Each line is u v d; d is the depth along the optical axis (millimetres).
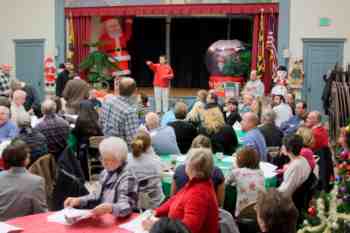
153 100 12773
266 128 5809
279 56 11508
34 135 4863
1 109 5852
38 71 13547
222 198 3996
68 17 13406
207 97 8125
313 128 5809
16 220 3195
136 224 3105
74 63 13547
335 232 3031
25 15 13570
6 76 8875
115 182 3334
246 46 12891
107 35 13938
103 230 3002
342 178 3223
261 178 4152
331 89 9797
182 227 1832
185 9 12391
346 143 3309
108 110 5305
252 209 3629
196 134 6199
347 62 11078
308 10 11258
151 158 4305
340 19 11070
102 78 13484
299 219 4148
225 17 15570
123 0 12883
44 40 13430
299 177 4312
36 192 3479
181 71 16656
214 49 12680
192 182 3094
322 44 11234
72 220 3088
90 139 6707
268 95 11320
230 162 5199
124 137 5223
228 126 5840
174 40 16484
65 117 7098
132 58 16641
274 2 11672
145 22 16422
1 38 13836
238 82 12500
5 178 3457
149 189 4191
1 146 5113
